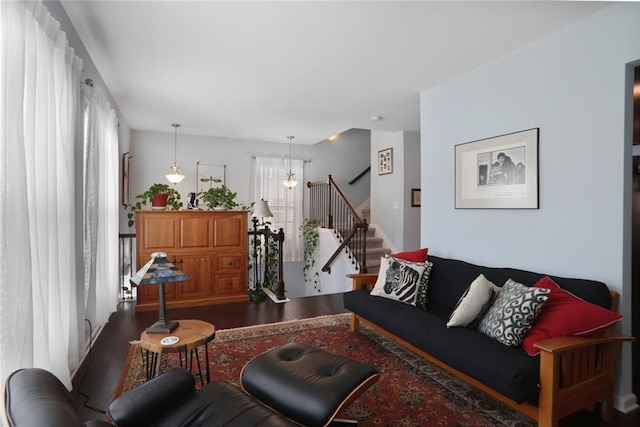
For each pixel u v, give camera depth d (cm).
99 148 332
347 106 445
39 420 84
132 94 409
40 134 191
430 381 253
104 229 350
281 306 448
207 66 324
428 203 378
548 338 201
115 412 143
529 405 191
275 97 412
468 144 329
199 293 452
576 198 248
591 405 214
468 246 332
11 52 159
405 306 293
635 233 244
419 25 249
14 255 161
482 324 231
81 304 277
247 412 150
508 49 286
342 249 600
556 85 259
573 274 249
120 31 263
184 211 446
